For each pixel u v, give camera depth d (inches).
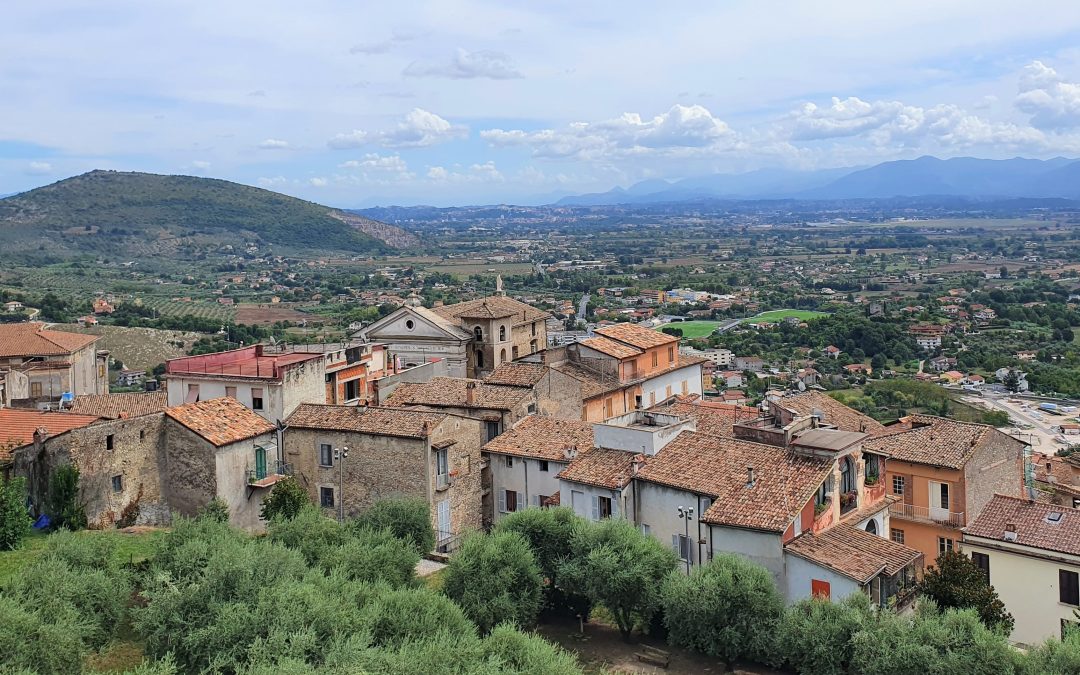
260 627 1589.6
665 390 3841.0
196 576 1777.8
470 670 1453.0
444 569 2208.4
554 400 3095.5
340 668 1407.5
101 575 1786.4
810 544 2006.6
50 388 4045.3
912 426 2915.8
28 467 2378.2
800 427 2420.0
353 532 2230.6
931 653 1620.3
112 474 2436.0
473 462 2667.3
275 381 2743.6
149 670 1460.4
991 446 2559.1
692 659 1907.0
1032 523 2128.4
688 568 2209.6
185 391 2896.2
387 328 3996.1
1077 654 1558.8
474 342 3971.5
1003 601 2102.6
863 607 1785.2
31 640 1493.6
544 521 2151.8
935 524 2458.2
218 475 2516.0
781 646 1774.1
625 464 2384.4
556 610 2155.5
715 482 2187.5
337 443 2630.4
